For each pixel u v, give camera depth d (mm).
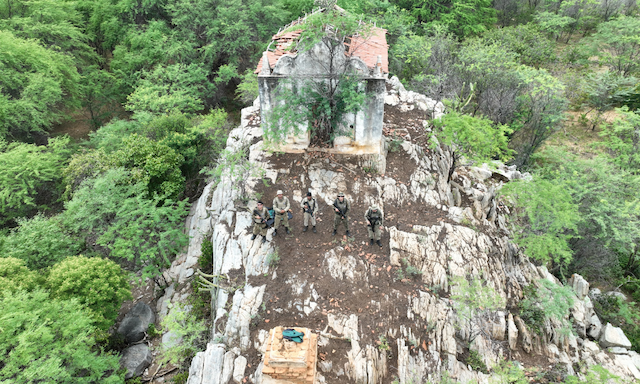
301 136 16312
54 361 10219
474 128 15102
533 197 14438
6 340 10516
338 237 13758
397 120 19672
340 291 12156
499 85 25375
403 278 12602
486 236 14453
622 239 16500
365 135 15930
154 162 18703
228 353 11102
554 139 28062
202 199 19328
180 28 29562
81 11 33156
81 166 19328
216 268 13812
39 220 17156
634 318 16562
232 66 29234
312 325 11383
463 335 12070
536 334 12711
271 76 14914
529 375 11695
